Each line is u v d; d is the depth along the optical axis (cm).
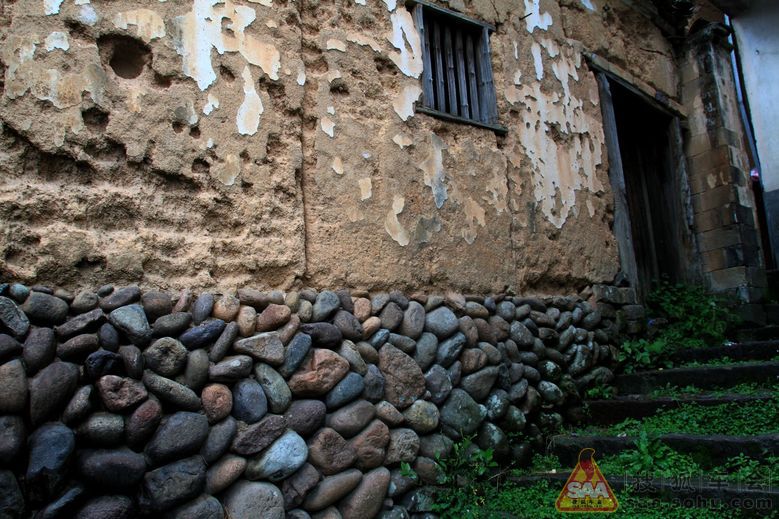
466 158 384
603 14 545
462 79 413
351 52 339
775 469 270
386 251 327
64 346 216
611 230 496
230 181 276
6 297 212
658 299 561
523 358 379
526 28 457
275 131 294
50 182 237
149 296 242
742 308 559
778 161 796
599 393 414
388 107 350
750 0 809
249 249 275
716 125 609
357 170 324
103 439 212
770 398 320
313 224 301
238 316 261
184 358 239
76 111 241
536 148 439
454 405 327
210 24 281
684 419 340
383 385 298
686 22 638
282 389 260
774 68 812
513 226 405
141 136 255
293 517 253
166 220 258
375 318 308
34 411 203
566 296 437
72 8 245
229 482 238
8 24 233
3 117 227
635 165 620
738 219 585
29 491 198
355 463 279
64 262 230
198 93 273
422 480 302
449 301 347
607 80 528
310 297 287
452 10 406
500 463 343
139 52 264
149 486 218
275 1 307
